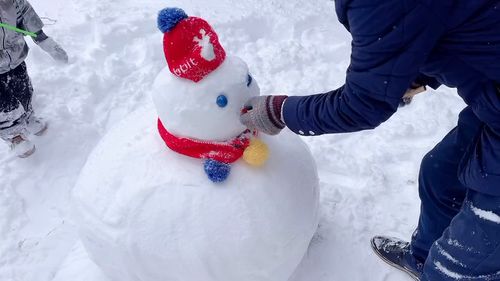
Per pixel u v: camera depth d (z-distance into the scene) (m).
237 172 1.47
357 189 2.23
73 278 1.89
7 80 2.20
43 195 2.28
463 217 1.36
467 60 1.12
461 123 1.55
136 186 1.45
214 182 1.44
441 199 1.68
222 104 1.38
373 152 2.41
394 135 2.48
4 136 2.30
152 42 2.97
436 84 1.44
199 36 1.35
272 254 1.51
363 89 1.15
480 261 1.34
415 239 1.84
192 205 1.42
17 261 2.02
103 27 3.02
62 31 3.04
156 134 1.56
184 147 1.45
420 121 2.54
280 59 2.89
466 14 1.05
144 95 2.74
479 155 1.29
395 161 2.37
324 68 2.87
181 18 1.36
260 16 3.18
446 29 1.08
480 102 1.20
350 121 1.21
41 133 2.47
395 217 2.12
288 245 1.53
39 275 1.97
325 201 2.15
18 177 2.31
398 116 2.59
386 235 2.05
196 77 1.37
